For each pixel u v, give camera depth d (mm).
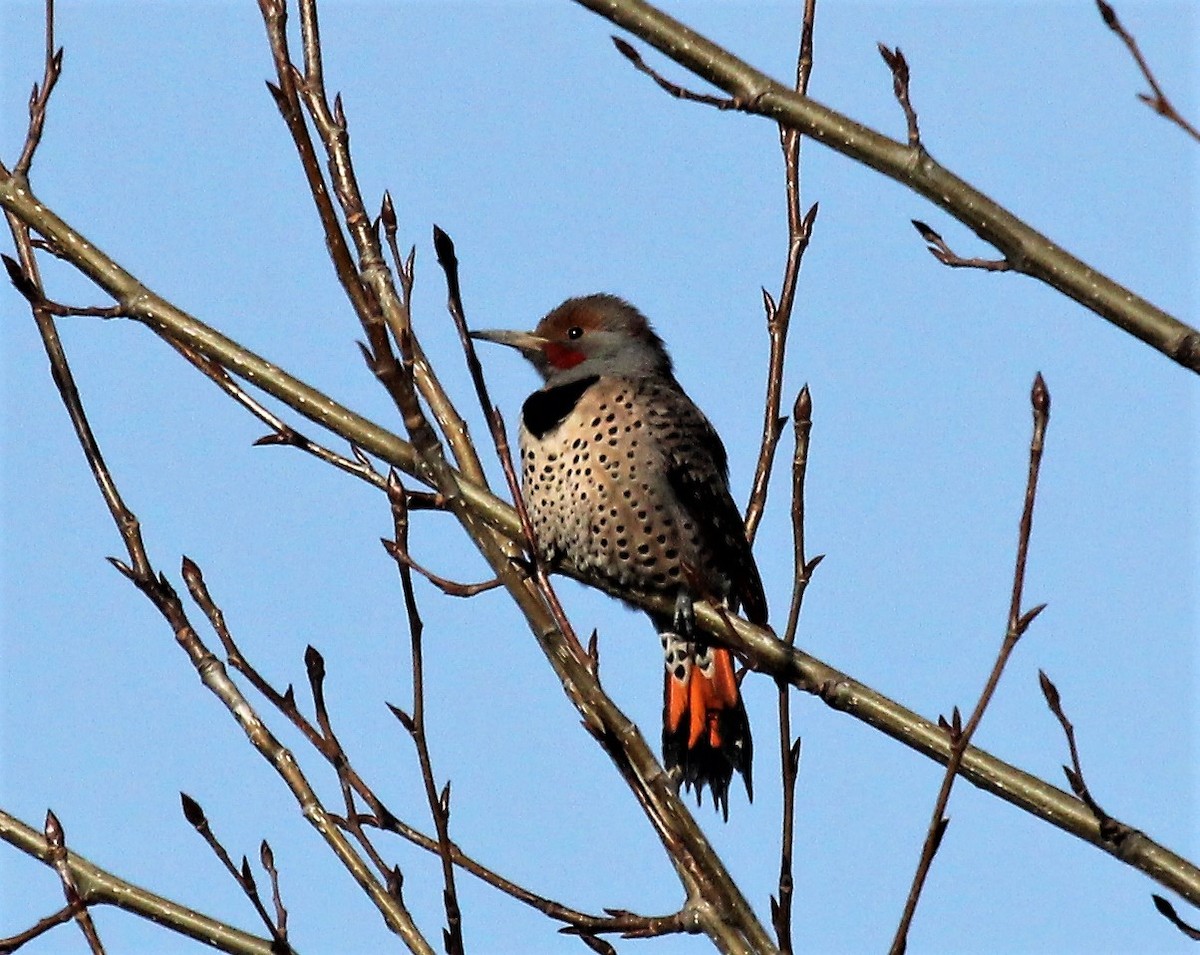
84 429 10398
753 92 8609
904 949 8062
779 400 11773
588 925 9258
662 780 8914
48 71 10719
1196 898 8953
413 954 8766
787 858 8664
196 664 9695
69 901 9156
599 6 8609
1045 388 8039
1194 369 8352
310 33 10242
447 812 8648
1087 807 9234
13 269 10031
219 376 10234
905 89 8617
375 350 8656
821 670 10312
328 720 9375
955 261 8688
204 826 9031
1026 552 8156
